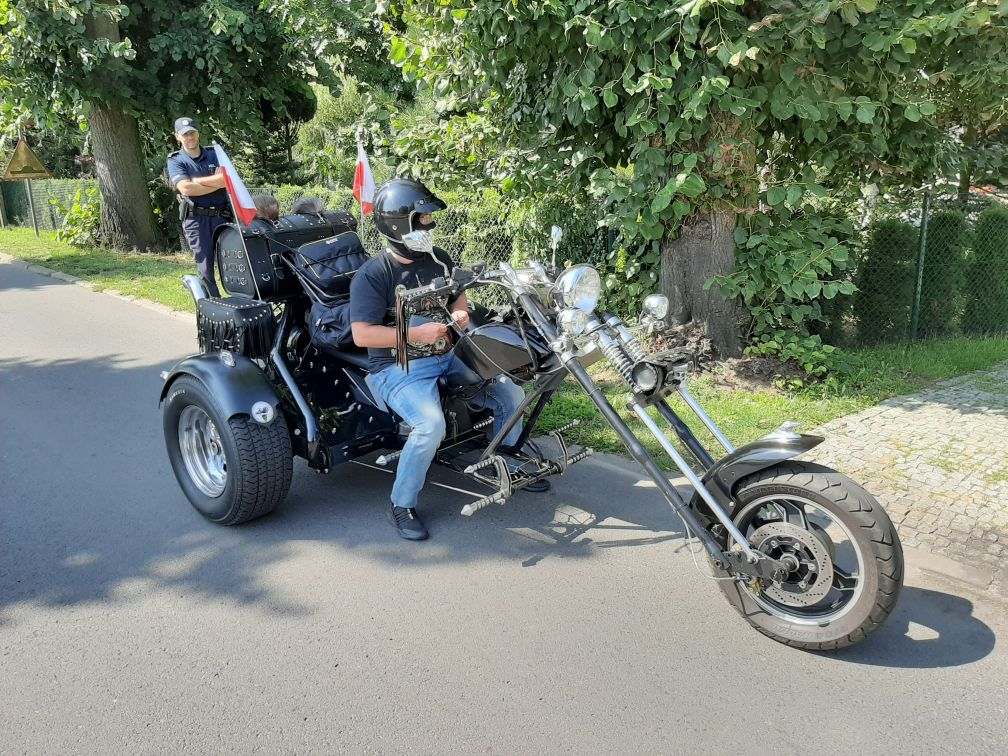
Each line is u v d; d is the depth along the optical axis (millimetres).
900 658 3023
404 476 3945
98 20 12922
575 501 4379
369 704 2830
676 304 6477
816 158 6059
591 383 3301
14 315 9547
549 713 2770
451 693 2879
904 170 6387
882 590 2826
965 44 5199
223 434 3896
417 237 3438
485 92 6727
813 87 5242
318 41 12047
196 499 4238
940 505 4102
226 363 4031
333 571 3723
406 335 3602
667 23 5055
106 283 11367
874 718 2715
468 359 3715
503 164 6984
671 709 2775
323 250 4320
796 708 2770
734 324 6312
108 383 6746
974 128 7801
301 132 17594
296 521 4215
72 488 4645
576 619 3316
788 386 5988
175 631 3277
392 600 3480
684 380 3248
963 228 7395
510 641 3180
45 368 7246
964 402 5602
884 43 4816
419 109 12461
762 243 6016
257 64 14547
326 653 3125
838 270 7012
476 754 2590
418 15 6508
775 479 2965
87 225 15680
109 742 2662
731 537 3168
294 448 4266
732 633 3201
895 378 6176
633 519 4172
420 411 3807
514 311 3611
